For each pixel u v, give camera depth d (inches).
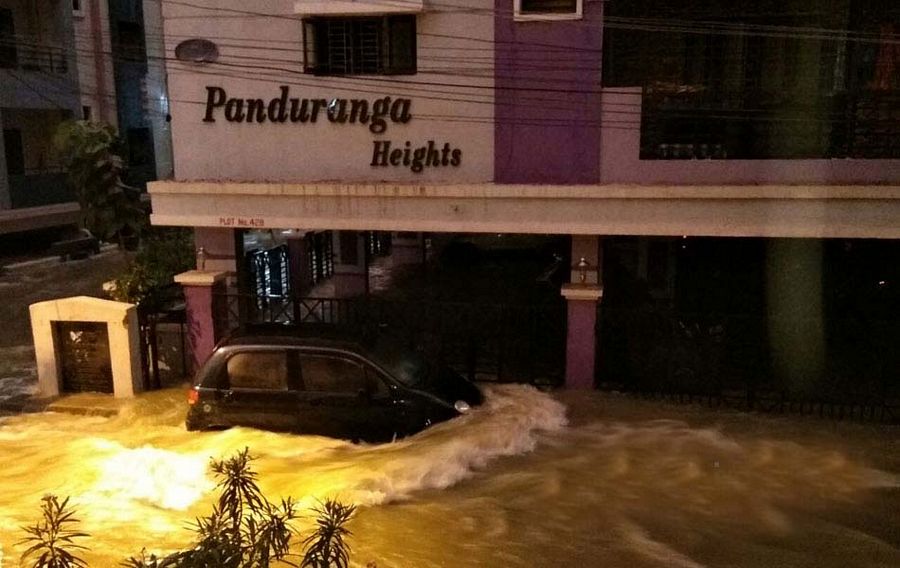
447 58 430.9
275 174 459.8
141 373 449.7
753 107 415.8
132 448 367.9
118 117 1193.4
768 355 447.5
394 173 448.5
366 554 275.1
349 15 431.8
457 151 438.0
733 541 288.4
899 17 408.5
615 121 419.8
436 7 426.0
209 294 464.1
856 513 309.6
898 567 270.5
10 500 320.2
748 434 382.3
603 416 404.2
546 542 286.2
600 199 417.7
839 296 504.7
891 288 496.7
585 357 437.1
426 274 804.6
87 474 341.7
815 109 410.6
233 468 194.1
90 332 443.5
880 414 406.0
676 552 280.5
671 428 389.1
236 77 452.8
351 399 358.9
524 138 430.6
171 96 459.5
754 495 323.3
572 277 441.7
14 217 923.4
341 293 658.2
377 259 879.7
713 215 409.4
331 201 447.2
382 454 345.7
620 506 314.2
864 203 394.9
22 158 978.1
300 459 345.1
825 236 402.3
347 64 443.8
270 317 562.9
